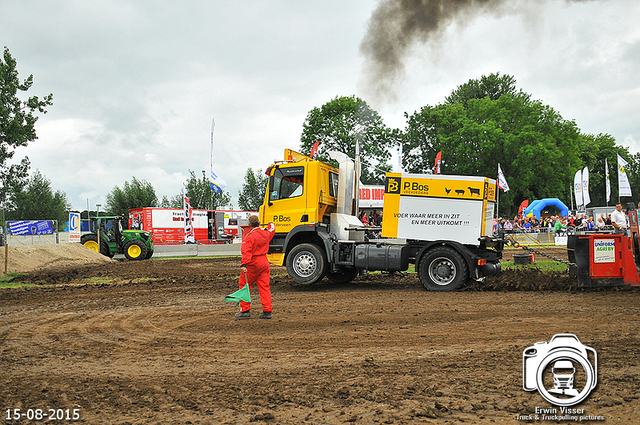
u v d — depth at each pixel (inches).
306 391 172.9
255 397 167.6
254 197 1803.6
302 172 471.5
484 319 295.4
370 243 457.1
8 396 173.5
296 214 470.9
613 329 257.0
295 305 367.6
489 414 148.5
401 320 300.2
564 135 1937.7
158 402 165.2
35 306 387.5
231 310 351.9
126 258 961.5
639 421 141.3
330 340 253.3
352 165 495.8
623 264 383.9
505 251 923.4
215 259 933.2
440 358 212.4
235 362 215.5
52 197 2113.7
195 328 292.8
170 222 1382.9
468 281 432.1
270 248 481.4
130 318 330.3
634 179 2701.8
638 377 177.6
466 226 434.3
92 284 535.5
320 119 1626.5
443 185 439.2
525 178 1838.1
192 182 1701.5
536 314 305.1
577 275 394.0
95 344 256.4
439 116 2017.7
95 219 996.6
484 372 189.8
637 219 395.9
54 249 800.3
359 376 189.0
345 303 370.6
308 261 456.8
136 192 2001.7
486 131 1894.7
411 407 154.8
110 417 152.2
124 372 202.7
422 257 436.5
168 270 690.8
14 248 733.9
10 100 1227.2
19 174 1342.3
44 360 224.4
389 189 450.3
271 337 263.7
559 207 1533.0
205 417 150.7
